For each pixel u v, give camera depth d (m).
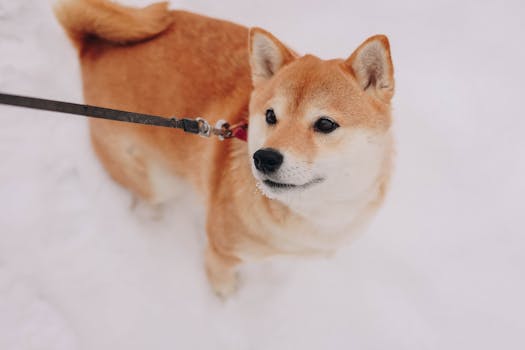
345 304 0.71
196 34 0.64
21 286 0.67
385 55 0.48
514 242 0.74
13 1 0.82
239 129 0.56
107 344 0.66
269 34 0.52
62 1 0.62
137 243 0.73
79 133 0.77
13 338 0.65
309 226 0.56
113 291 0.69
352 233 0.58
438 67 0.86
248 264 0.73
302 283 0.72
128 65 0.64
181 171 0.69
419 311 0.70
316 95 0.49
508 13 0.88
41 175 0.73
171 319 0.69
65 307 0.67
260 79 0.54
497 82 0.85
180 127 0.53
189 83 0.62
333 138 0.49
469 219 0.76
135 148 0.68
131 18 0.62
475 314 0.70
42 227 0.71
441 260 0.73
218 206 0.59
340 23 0.88
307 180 0.49
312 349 0.69
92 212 0.73
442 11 0.89
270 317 0.70
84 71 0.67
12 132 0.75
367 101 0.50
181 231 0.76
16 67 0.78
